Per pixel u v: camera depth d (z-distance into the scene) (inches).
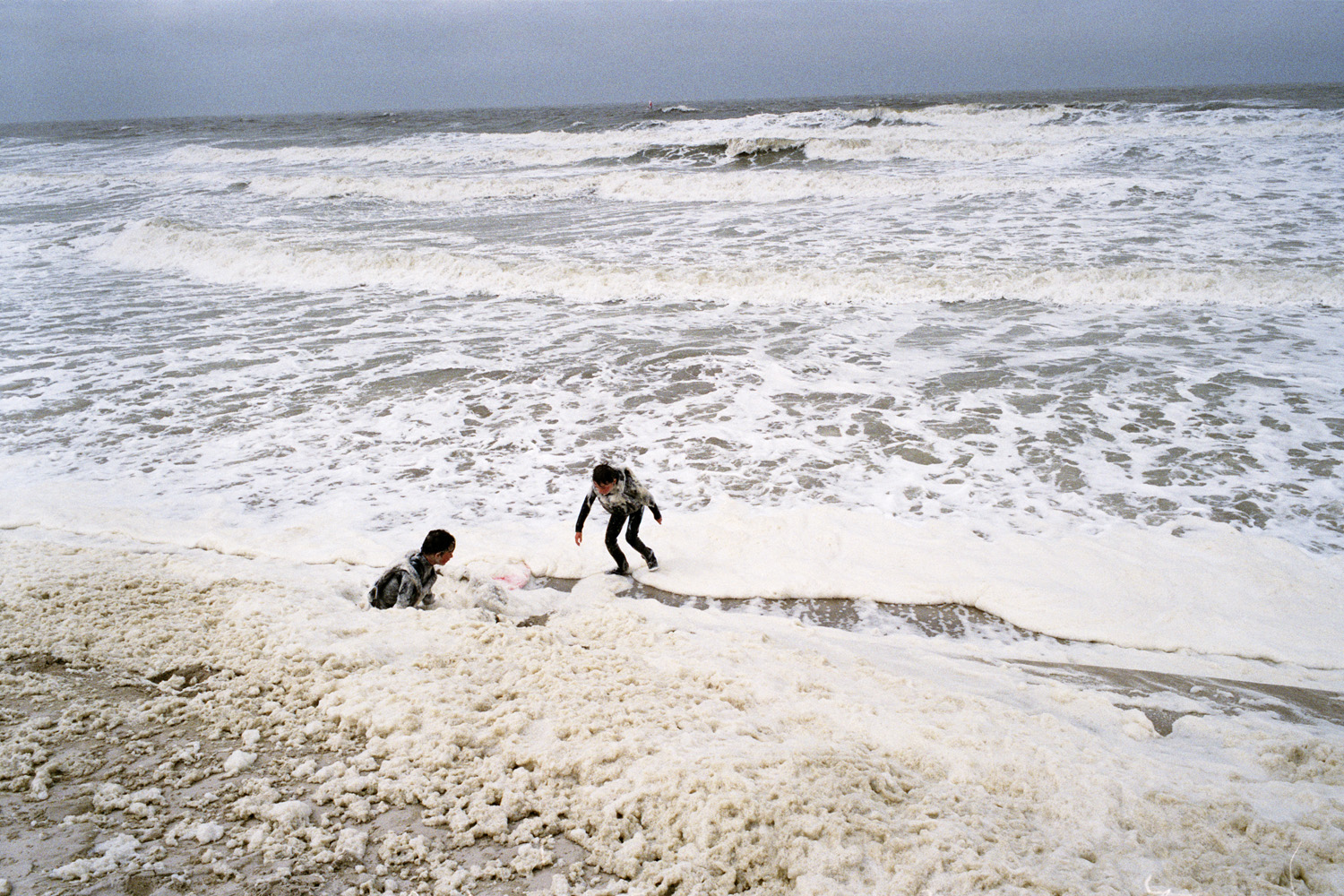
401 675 165.8
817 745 141.9
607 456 342.0
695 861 112.0
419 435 367.6
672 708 155.5
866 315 524.4
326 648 177.0
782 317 528.4
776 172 1022.4
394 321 549.6
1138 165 971.9
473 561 260.7
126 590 217.3
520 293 612.4
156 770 133.7
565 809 125.4
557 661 175.6
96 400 414.0
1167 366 409.7
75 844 115.0
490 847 117.6
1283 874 112.3
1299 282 502.0
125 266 753.0
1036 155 1109.1
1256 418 345.7
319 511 299.6
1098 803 129.9
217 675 169.0
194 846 115.7
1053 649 213.3
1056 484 301.1
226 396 417.4
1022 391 388.8
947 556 254.1
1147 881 111.4
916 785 133.6
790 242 698.8
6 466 338.0
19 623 191.6
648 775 128.4
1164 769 142.3
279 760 137.9
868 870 110.8
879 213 801.6
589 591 245.6
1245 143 1037.8
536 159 1368.1
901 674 186.5
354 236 800.9
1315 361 404.8
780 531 273.3
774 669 181.2
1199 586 232.1
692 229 776.9
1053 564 246.8
